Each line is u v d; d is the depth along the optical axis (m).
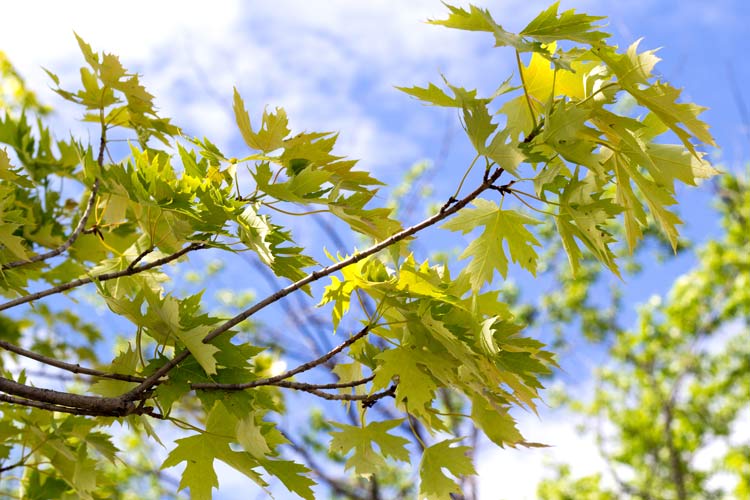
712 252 8.07
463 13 1.87
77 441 2.18
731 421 8.36
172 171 1.95
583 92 1.94
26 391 1.84
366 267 1.99
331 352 1.94
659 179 1.92
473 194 1.89
